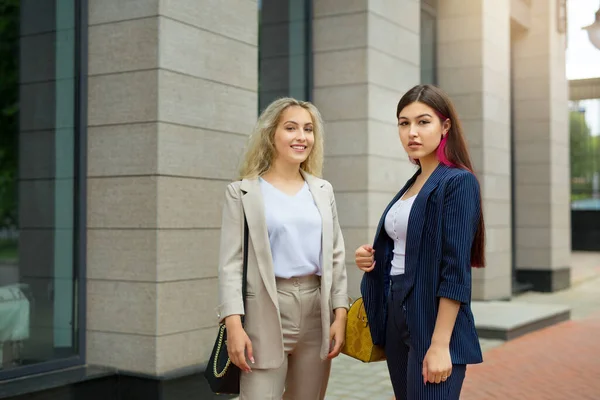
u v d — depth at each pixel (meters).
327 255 3.02
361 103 8.00
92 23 5.32
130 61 5.14
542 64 14.58
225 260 2.91
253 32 5.93
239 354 2.79
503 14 12.51
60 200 5.30
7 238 4.98
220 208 5.52
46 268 5.19
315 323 3.02
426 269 2.64
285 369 2.97
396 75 8.57
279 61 7.77
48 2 5.29
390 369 2.88
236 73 5.74
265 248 2.89
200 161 5.36
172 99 5.13
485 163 11.63
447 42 11.79
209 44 5.48
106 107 5.23
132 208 5.10
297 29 8.09
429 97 2.74
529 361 7.00
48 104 5.27
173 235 5.11
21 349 4.98
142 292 5.03
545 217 14.59
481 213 2.69
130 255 5.09
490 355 7.29
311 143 3.06
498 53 12.23
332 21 8.18
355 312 3.01
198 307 5.29
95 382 4.91
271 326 2.88
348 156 8.07
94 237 5.25
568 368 6.70
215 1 5.54
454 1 11.74
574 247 29.44
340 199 8.11
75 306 5.26
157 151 5.01
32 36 5.20
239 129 5.75
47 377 4.82
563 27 15.02
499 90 12.25
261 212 2.92
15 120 5.08
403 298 2.71
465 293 2.53
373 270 2.93
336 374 6.36
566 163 15.53
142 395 4.98
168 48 5.11
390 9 8.46
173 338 5.09
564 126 15.46
